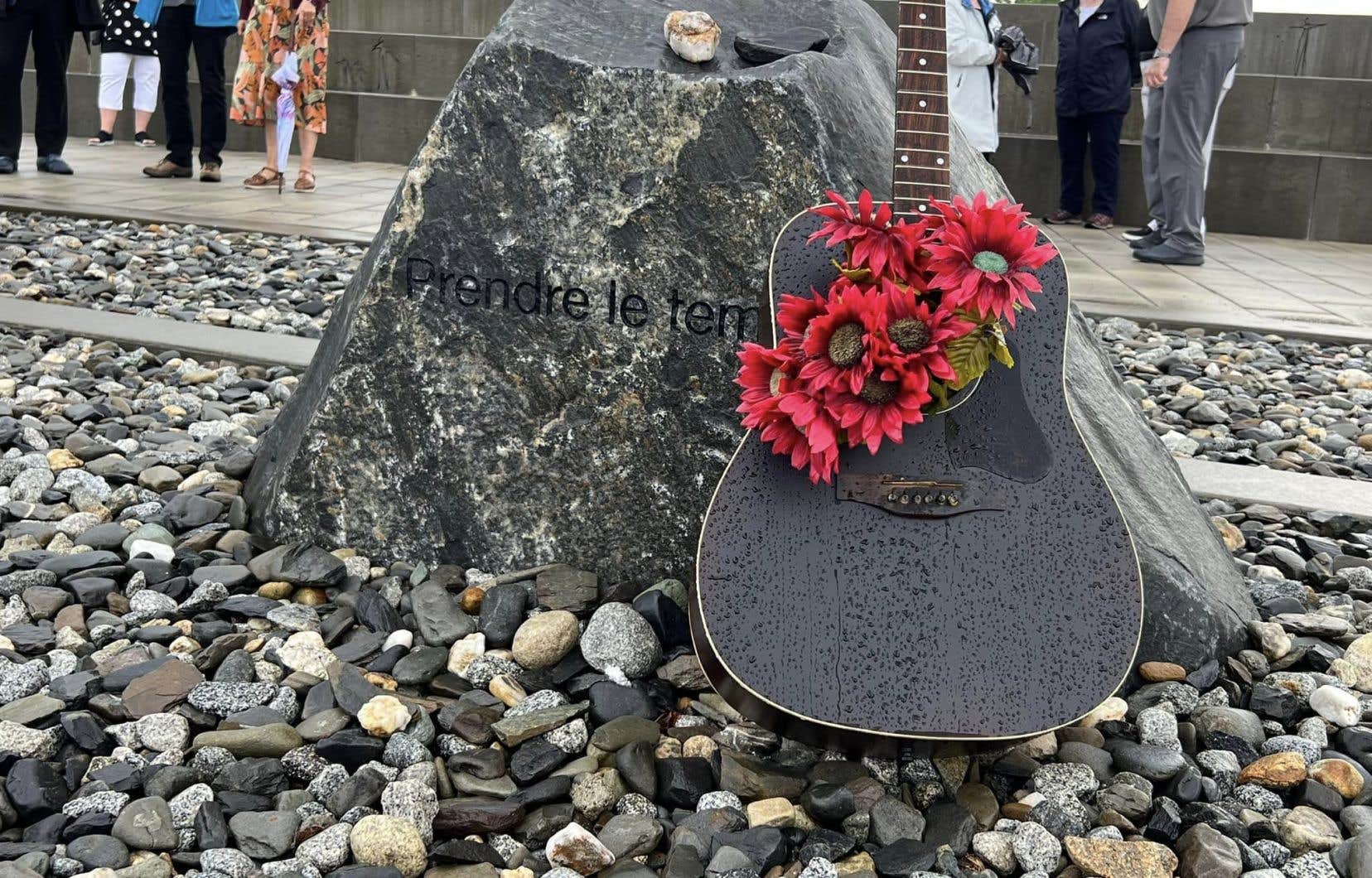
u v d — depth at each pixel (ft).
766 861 5.55
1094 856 5.64
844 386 5.67
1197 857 5.65
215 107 29.76
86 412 11.84
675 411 7.97
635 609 7.50
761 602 5.81
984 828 5.97
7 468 10.18
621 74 7.66
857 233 5.93
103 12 36.29
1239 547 9.86
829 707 5.61
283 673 7.17
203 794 5.92
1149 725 6.73
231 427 11.48
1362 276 23.97
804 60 7.75
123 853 5.53
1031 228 5.83
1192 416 13.94
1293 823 6.00
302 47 28.22
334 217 25.00
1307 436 13.62
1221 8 22.57
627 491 8.11
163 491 9.90
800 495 5.97
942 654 5.68
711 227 7.72
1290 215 29.99
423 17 41.50
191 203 26.03
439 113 7.98
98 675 6.91
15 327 15.34
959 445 6.01
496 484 8.23
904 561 5.84
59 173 29.53
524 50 7.78
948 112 6.73
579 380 8.04
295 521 8.57
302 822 5.79
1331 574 9.51
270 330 16.10
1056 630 5.73
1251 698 7.25
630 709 6.77
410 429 8.29
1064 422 6.14
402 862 5.49
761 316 6.61
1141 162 30.37
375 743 6.36
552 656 7.23
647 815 5.89
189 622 7.70
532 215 7.92
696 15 7.80
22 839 5.71
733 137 7.59
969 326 5.73
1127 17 28.04
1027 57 25.70
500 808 5.86
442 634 7.54
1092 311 19.21
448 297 8.11
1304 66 35.91
